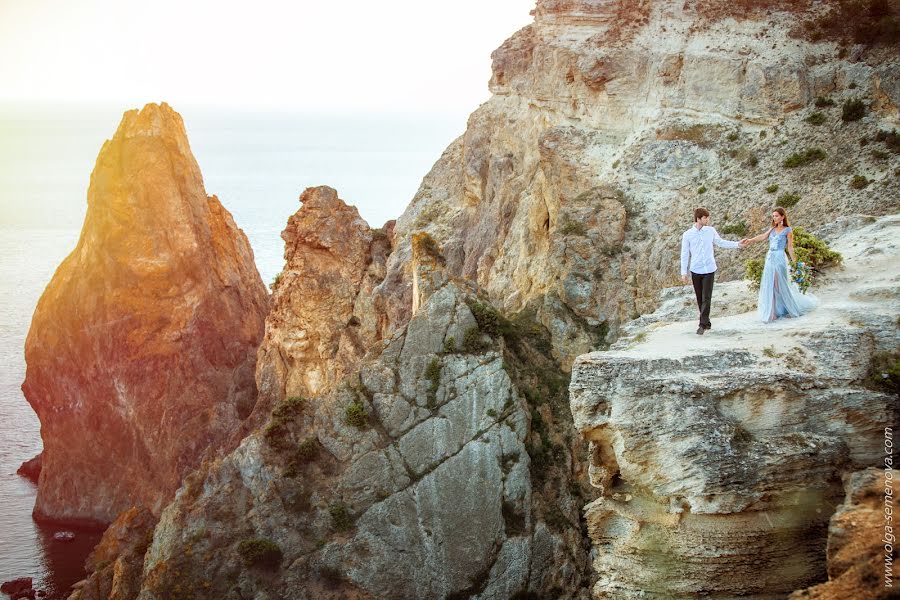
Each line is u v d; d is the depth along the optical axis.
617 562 24.94
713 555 23.48
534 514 56.34
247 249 113.75
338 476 57.78
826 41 66.31
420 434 58.00
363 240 87.75
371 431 58.47
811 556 23.27
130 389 100.50
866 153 58.00
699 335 27.64
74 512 98.62
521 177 82.62
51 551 88.56
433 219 94.50
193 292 103.06
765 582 23.42
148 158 103.81
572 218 68.06
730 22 70.81
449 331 60.16
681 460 23.38
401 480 57.12
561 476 58.22
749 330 27.39
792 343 25.66
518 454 57.38
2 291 168.12
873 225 35.50
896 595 17.94
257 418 86.81
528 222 76.06
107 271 102.44
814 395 23.81
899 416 23.58
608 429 24.64
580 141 74.19
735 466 23.02
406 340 60.50
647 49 73.62
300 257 86.56
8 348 137.38
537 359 63.34
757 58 67.06
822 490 23.11
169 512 59.28
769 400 23.86
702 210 28.08
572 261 66.25
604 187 69.50
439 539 56.06
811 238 30.84
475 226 88.00
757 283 31.39
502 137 88.75
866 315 26.50
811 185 58.50
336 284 85.75
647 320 31.72
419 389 59.12
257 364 89.31
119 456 100.31
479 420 58.00
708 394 23.78
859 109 60.66
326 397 60.25
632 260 65.25
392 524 56.12
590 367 24.92
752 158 63.69
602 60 74.62
